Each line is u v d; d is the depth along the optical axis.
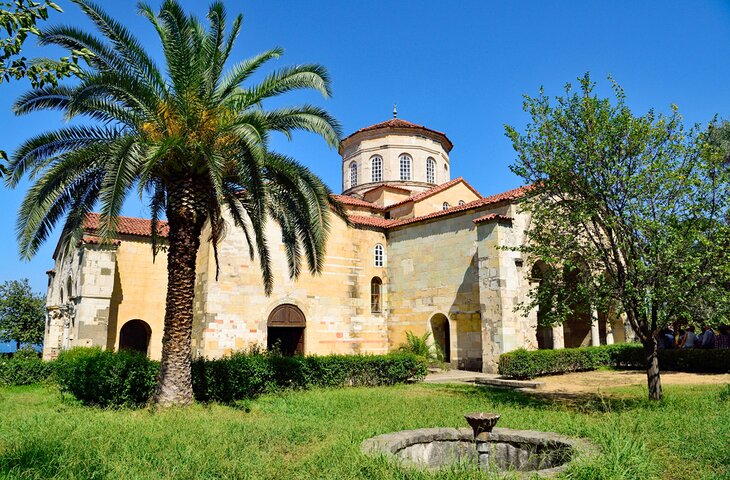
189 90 12.98
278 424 10.78
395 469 6.55
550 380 20.91
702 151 12.73
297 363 17.91
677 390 15.92
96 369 14.38
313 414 12.75
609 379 20.81
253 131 11.80
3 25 6.61
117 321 25.64
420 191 36.09
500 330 22.97
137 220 28.25
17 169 12.48
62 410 13.34
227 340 24.47
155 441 8.89
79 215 13.84
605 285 13.37
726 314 12.20
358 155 37.47
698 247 12.64
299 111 14.29
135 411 13.17
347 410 13.20
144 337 28.42
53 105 12.74
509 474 6.50
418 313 28.17
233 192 16.28
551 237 14.45
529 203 15.49
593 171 13.54
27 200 11.77
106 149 12.80
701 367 22.69
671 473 7.16
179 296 13.92
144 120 13.27
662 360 24.08
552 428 9.79
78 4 12.05
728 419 10.30
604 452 6.94
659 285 12.55
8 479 6.55
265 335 25.41
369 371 19.66
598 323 29.39
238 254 25.36
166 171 13.86
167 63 13.17
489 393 17.06
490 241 23.92
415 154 36.56
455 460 7.46
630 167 13.52
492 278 23.61
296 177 14.24
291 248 17.45
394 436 8.24
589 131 13.79
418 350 26.03
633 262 12.66
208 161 12.18
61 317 29.06
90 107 12.61
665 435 9.05
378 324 29.58
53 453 7.67
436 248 27.72
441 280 27.17
